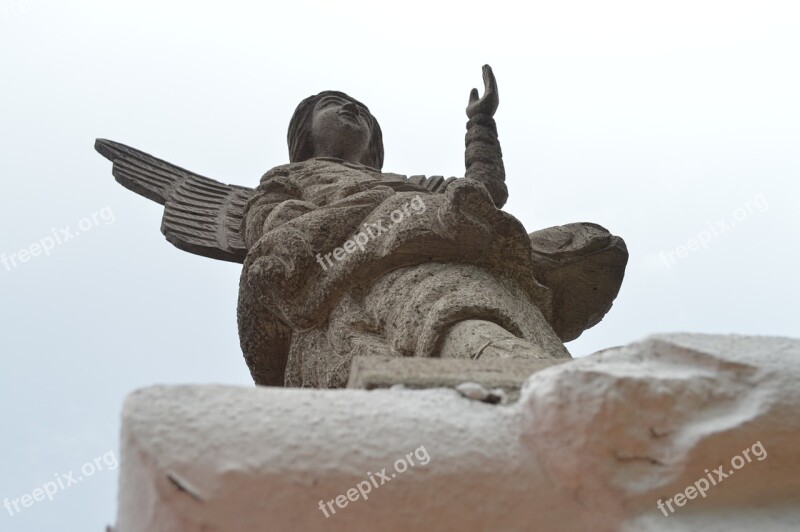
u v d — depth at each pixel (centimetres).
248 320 541
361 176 621
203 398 187
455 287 452
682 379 193
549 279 559
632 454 186
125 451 179
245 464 174
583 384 190
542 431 189
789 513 184
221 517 170
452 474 183
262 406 187
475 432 191
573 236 578
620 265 573
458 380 219
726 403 194
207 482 171
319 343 493
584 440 186
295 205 560
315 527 174
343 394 197
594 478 185
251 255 523
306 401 192
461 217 470
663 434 188
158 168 791
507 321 436
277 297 501
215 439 177
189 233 716
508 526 183
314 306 497
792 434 189
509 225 486
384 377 217
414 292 457
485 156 600
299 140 754
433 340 425
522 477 187
